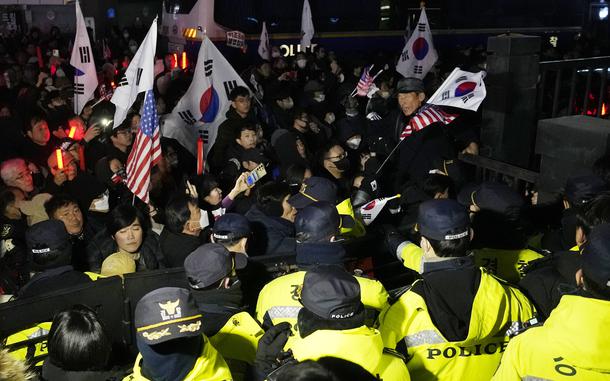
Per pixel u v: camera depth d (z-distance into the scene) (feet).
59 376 8.97
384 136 25.07
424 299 8.18
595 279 6.72
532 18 61.67
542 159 17.62
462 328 8.04
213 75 24.59
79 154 21.77
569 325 6.80
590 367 6.70
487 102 23.12
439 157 20.24
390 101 33.50
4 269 16.08
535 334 7.13
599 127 16.53
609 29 63.87
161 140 23.63
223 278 9.64
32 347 10.50
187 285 12.07
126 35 66.23
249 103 24.61
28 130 25.29
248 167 20.27
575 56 49.98
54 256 12.26
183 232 14.82
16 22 78.07
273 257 12.64
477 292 8.10
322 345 7.09
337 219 9.81
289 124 31.19
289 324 8.42
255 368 8.75
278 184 14.69
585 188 11.37
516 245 10.89
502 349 8.34
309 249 9.67
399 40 59.00
